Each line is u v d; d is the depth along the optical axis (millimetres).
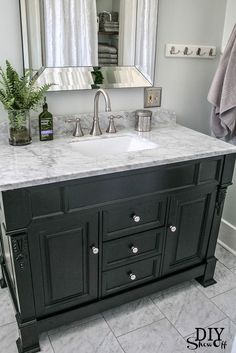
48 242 1351
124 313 1704
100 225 1439
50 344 1517
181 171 1532
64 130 1735
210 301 1798
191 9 1869
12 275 1493
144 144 1720
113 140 1774
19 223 1244
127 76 1828
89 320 1656
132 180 1417
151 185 1479
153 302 1783
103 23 1661
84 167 1307
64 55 1626
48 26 1544
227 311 1729
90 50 1678
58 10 1538
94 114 1727
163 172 1481
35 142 1609
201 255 1854
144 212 1535
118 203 1429
